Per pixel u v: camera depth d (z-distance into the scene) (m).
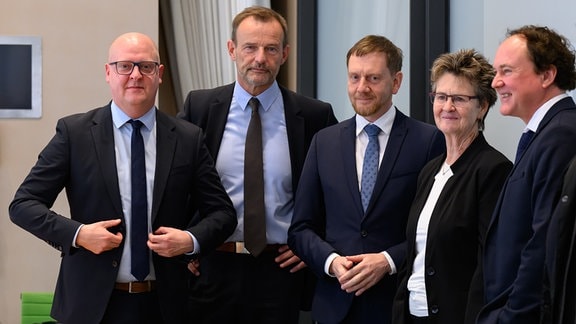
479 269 2.72
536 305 2.31
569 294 2.18
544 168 2.35
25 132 5.08
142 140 3.16
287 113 3.57
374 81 3.21
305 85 5.57
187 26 5.70
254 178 3.48
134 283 3.07
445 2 4.22
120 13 5.17
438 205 2.86
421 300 2.88
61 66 5.11
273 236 3.48
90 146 3.13
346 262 3.07
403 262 3.03
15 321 5.04
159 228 3.09
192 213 3.46
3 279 5.04
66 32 5.12
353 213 3.19
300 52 5.57
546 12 3.33
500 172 2.80
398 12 4.50
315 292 3.29
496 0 3.71
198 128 3.35
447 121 2.88
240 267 3.45
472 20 3.95
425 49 4.29
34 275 5.06
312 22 5.57
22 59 5.08
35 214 3.01
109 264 3.04
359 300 3.15
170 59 5.79
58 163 3.12
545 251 2.30
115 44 3.17
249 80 3.48
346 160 3.25
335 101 5.26
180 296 3.18
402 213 3.18
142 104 3.13
